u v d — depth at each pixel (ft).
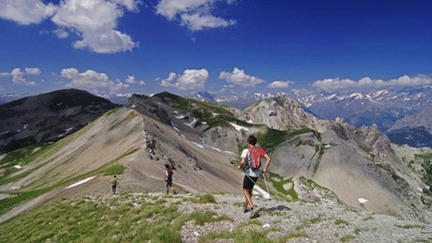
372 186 558.15
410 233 32.22
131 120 439.22
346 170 589.73
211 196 52.95
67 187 157.69
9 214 141.38
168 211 47.09
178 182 182.09
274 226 35.12
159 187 137.39
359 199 530.68
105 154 321.32
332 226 35.88
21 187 327.06
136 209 53.21
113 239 41.83
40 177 352.28
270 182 559.38
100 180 145.59
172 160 253.03
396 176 645.92
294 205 50.47
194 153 451.53
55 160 425.69
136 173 158.71
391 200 533.96
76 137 559.79
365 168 593.42
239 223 37.65
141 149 238.27
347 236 31.12
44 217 70.33
